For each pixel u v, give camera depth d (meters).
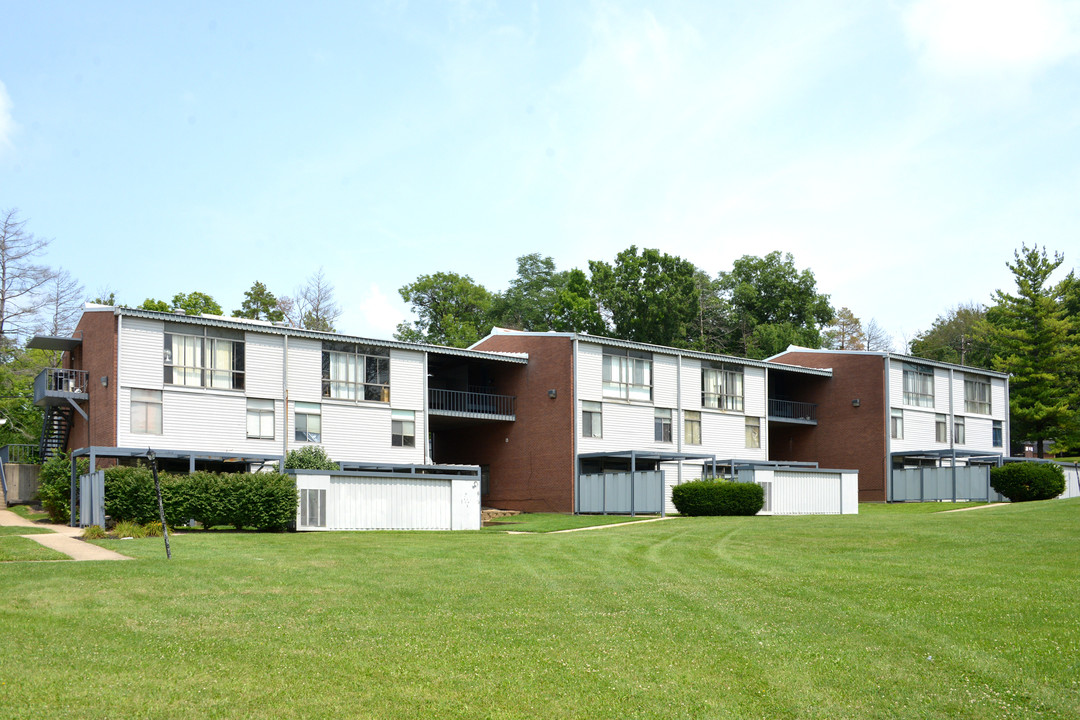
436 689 9.58
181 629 12.25
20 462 41.00
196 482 27.16
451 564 19.03
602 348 44.62
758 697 9.32
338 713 8.84
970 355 82.88
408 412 40.62
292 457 34.38
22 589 14.99
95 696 9.19
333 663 10.52
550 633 12.09
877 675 9.98
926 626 12.31
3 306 53.00
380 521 29.94
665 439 46.56
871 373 52.81
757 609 13.67
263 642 11.52
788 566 18.75
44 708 8.79
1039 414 61.84
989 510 32.94
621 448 44.62
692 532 27.08
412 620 12.95
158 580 16.19
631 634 12.01
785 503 39.69
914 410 54.34
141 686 9.55
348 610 13.70
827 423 54.38
